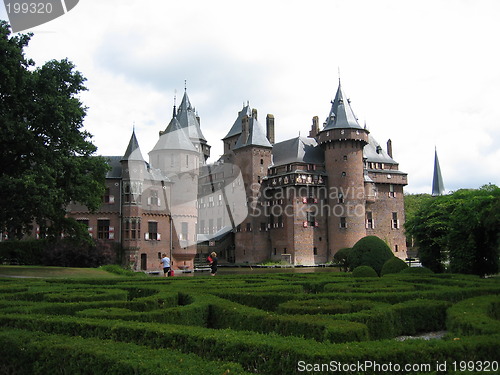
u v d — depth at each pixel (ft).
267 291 51.93
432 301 43.57
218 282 67.31
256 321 34.32
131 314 34.63
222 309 39.17
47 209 98.53
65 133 109.40
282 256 253.24
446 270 119.34
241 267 243.19
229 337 25.50
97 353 23.63
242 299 49.70
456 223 99.09
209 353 25.48
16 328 31.63
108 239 179.01
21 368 26.37
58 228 120.16
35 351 25.80
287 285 58.29
